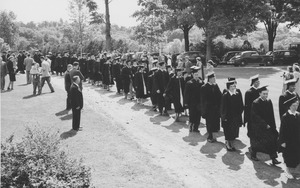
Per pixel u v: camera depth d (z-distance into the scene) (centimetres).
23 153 539
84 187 530
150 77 1560
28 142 581
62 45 5872
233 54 4097
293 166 789
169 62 2459
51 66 2992
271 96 1759
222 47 4772
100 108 1535
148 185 723
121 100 1759
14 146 548
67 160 571
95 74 2245
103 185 713
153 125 1258
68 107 1455
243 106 991
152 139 1081
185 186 732
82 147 960
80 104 1138
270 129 880
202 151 971
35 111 1442
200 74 1559
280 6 4438
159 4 4362
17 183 491
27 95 1831
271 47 4903
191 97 1156
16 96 1803
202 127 1245
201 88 1056
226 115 962
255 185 749
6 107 1518
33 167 504
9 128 1154
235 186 742
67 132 1120
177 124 1276
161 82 1412
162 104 1418
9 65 2023
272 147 864
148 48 4684
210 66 1274
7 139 584
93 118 1319
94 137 1064
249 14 3775
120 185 717
